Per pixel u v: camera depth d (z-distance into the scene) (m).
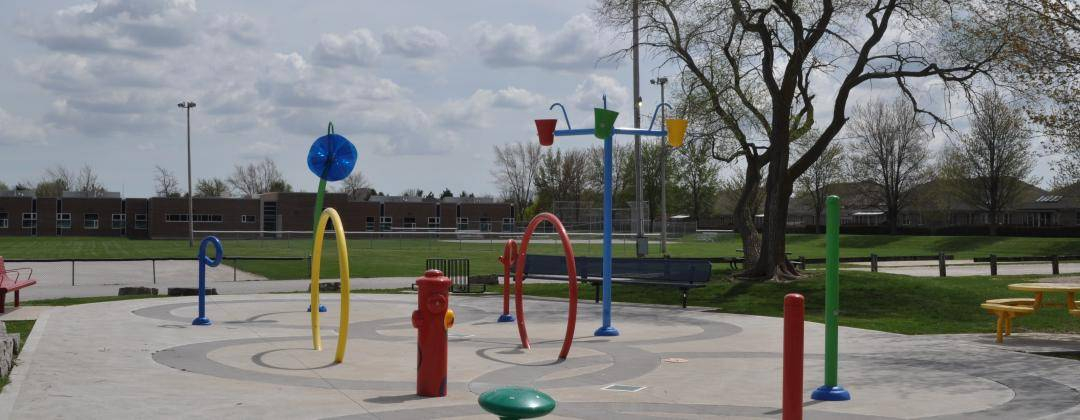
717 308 19.66
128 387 9.42
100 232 94.56
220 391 9.29
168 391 9.23
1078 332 15.78
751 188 26.55
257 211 94.56
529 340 13.85
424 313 9.11
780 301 20.70
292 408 8.45
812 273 24.58
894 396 9.31
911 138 73.06
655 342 13.73
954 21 20.39
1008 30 16.45
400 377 10.30
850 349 13.10
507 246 16.38
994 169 67.06
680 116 26.67
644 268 21.05
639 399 9.15
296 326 15.29
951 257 40.62
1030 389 9.73
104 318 16.31
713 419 8.19
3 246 62.12
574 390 9.66
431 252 50.62
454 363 11.48
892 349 13.09
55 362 11.05
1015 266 38.31
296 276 31.22
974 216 89.69
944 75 22.72
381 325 15.52
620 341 13.83
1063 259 41.25
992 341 14.36
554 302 20.78
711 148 28.89
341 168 17.34
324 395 9.15
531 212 104.31
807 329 15.86
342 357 11.39
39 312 17.52
